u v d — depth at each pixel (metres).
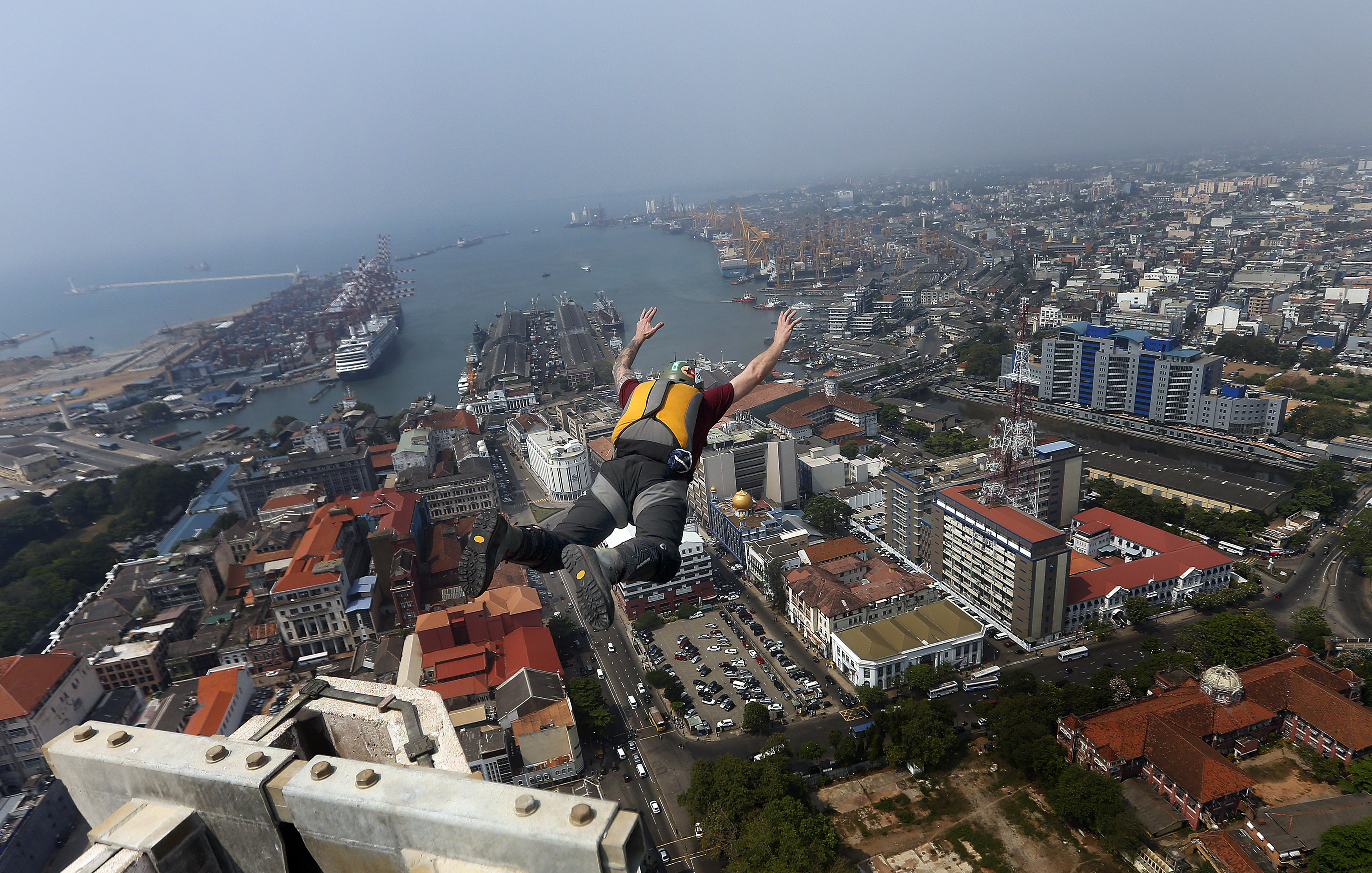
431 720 8.36
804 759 71.31
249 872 6.51
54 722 79.75
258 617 101.75
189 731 80.00
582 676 87.62
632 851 4.95
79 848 71.81
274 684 93.06
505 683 79.25
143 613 105.25
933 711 70.75
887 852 60.78
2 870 66.75
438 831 5.40
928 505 104.38
